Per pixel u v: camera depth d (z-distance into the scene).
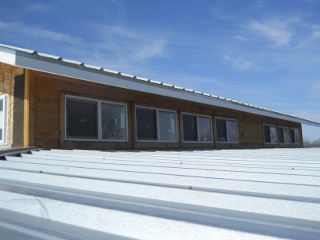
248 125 11.21
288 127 14.36
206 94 7.50
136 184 1.93
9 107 5.61
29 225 1.54
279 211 1.44
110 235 1.40
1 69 5.89
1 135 5.71
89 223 1.53
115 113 6.69
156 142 7.51
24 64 4.11
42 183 2.46
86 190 2.16
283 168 2.31
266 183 1.74
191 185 2.01
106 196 1.93
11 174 2.76
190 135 8.60
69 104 5.82
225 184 1.88
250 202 1.52
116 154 3.89
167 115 7.97
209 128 9.29
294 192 1.65
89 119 6.14
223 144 9.74
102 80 5.13
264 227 1.23
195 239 1.24
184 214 1.46
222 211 1.52
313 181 1.87
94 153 4.11
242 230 1.17
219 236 1.19
